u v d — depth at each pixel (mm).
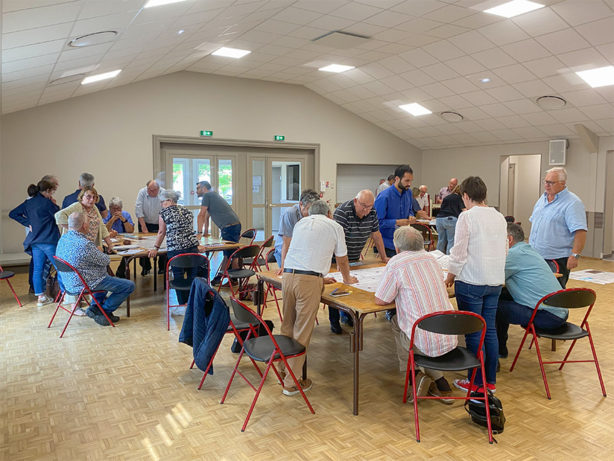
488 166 11758
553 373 3871
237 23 6438
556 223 4469
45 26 3639
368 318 5430
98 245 5496
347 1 5957
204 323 3516
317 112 11625
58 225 5449
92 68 6398
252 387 3570
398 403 3352
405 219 5312
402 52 8234
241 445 2801
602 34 6289
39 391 3492
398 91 10055
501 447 2789
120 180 9375
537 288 3602
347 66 9383
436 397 2992
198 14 5188
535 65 7555
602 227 9695
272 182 11430
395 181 5238
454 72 8531
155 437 2885
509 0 5902
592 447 2791
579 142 9945
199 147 10461
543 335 3484
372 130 12484
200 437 2887
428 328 2805
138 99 9453
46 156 8617
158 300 6074
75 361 4059
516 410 3250
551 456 2695
